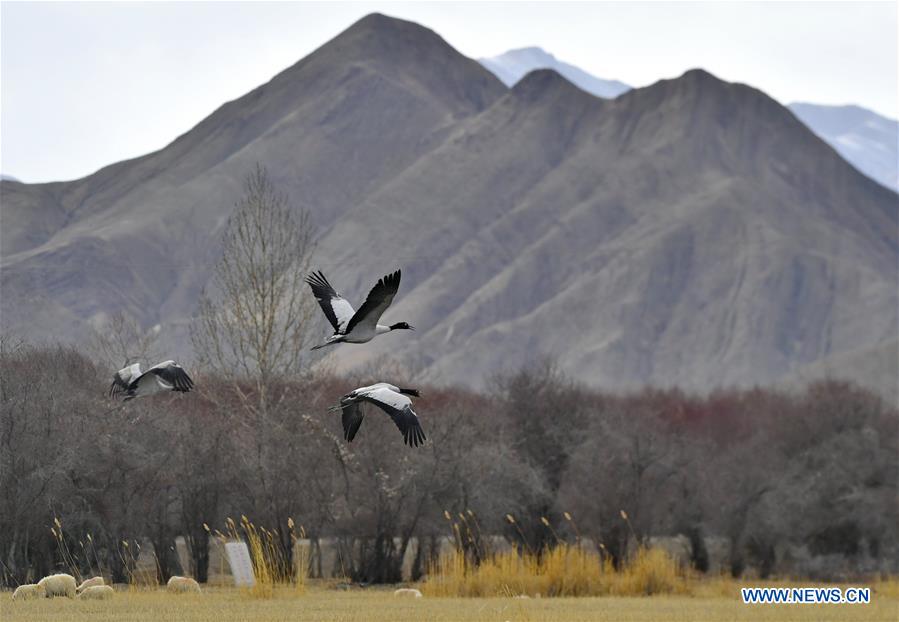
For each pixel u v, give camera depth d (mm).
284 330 66750
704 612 37406
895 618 36375
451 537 60375
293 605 36750
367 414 59469
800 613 37812
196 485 54938
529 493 64875
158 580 53188
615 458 68750
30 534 49969
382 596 43688
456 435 61406
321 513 58188
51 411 50531
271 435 56281
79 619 30594
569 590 47469
